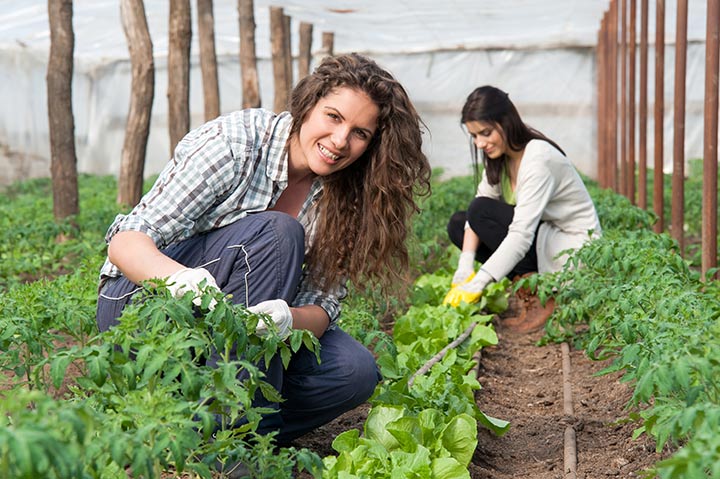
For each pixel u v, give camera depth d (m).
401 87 3.05
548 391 4.87
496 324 6.38
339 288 3.37
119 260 2.82
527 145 5.69
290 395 3.34
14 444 1.65
